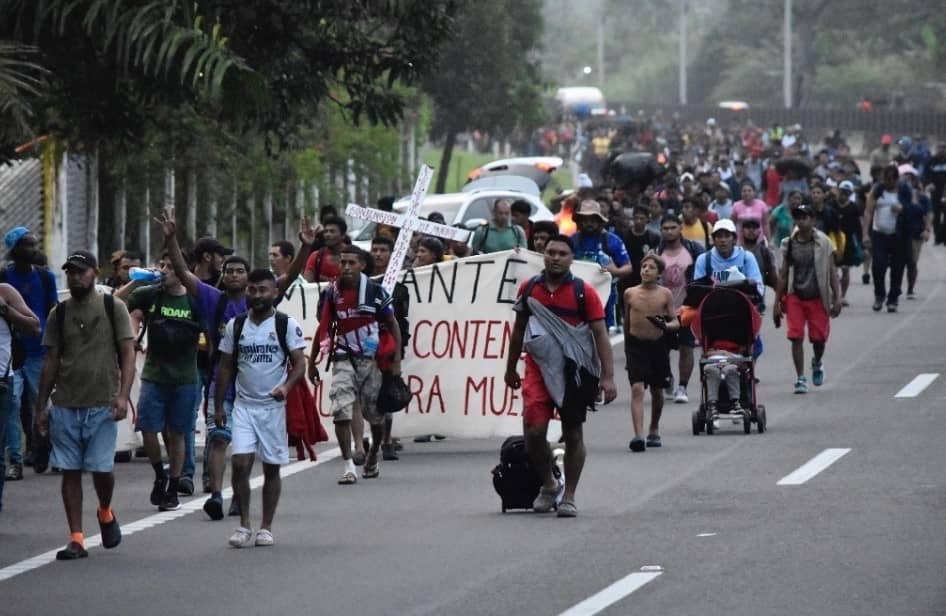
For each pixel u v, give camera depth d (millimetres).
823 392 43406
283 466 35406
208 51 36125
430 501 30609
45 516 30375
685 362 43344
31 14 37312
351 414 33281
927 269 79750
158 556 26156
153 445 30656
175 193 67188
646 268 35781
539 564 24469
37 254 34031
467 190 76938
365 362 33281
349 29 44781
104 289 32844
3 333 29031
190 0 37406
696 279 41531
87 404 26438
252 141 64625
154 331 30453
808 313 43750
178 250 30438
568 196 65750
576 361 28156
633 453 35344
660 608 21438
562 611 21469
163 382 30500
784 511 27891
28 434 35969
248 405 26891
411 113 101500
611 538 26203
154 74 37500
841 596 21734
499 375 38188
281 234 78750
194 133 57438
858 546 24797
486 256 38188
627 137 149250
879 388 43531
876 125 190125
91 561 25906
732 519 27359
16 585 24250
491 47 104875
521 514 28859
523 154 182500
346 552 25969
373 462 33656
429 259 40156
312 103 45844
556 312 28328
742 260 41219
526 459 28859
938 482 30125
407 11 44469
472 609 21797
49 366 26453
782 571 23312
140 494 32562
